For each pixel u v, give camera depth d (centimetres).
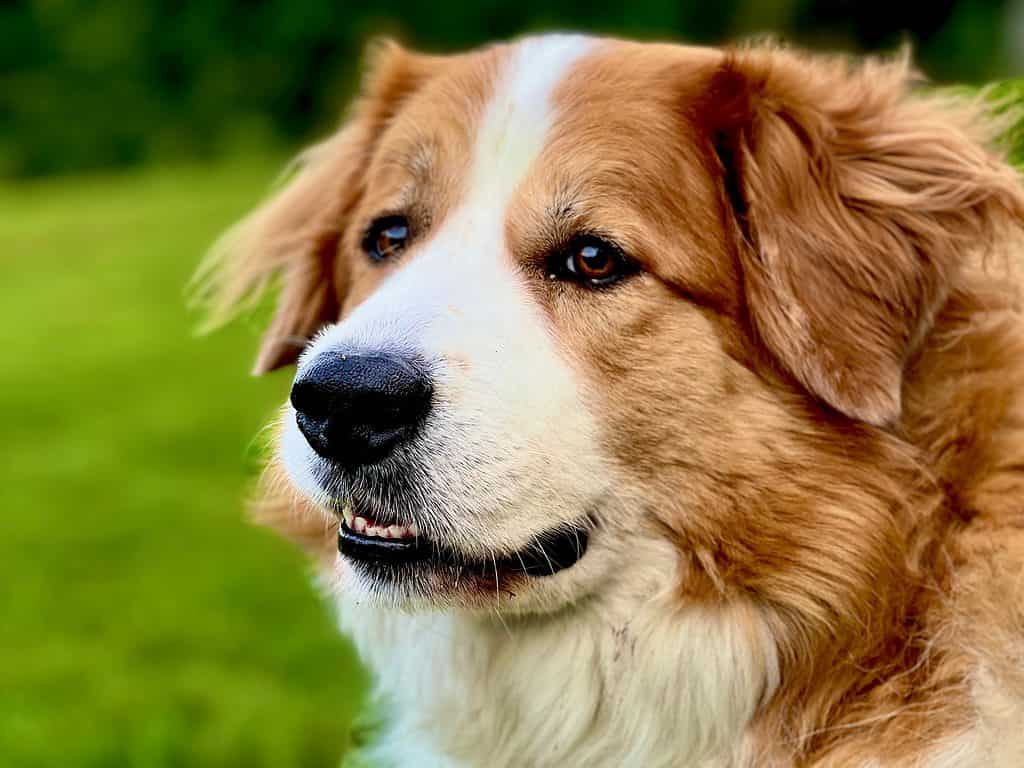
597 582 78
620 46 82
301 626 149
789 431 77
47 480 203
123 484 202
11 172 668
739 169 79
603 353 77
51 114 669
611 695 79
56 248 432
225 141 658
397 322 76
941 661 75
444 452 75
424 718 83
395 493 75
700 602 77
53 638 146
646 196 78
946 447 77
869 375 76
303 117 668
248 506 87
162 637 146
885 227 79
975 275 79
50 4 663
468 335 76
